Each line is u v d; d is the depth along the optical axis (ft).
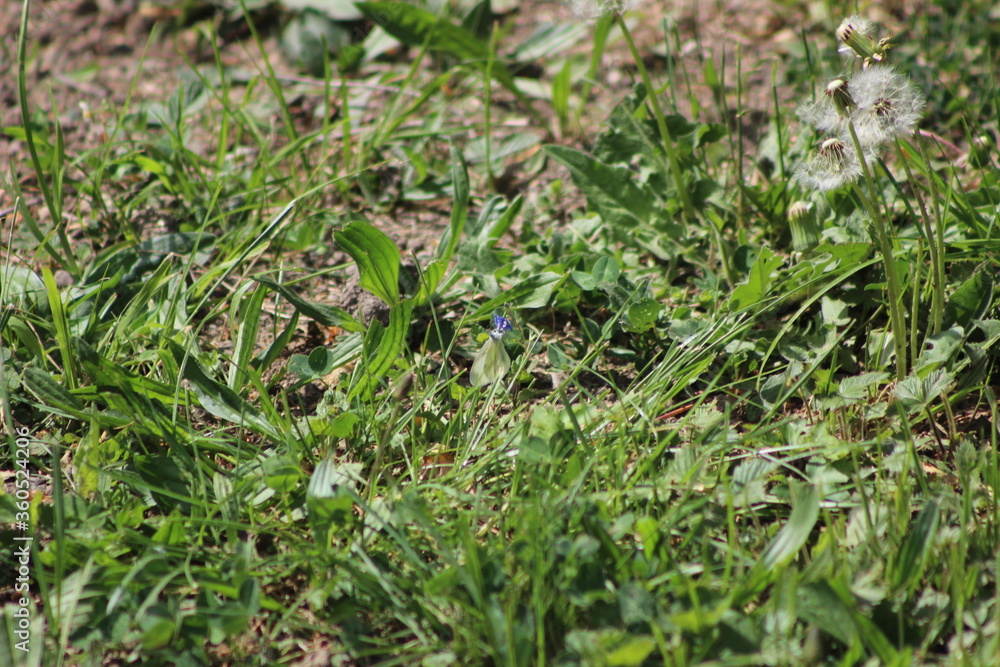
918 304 8.70
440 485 8.44
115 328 8.81
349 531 8.43
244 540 8.46
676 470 8.44
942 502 8.39
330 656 8.34
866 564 8.32
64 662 8.31
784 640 8.24
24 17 8.91
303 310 8.77
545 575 8.31
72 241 9.20
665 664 8.20
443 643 8.30
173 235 9.10
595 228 9.12
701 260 9.04
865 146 8.55
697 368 8.64
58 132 9.08
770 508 8.48
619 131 9.15
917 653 8.27
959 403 8.67
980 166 9.11
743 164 9.38
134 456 8.50
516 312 8.90
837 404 8.51
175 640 8.31
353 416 8.53
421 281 8.86
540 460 8.43
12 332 8.81
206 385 8.63
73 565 8.39
